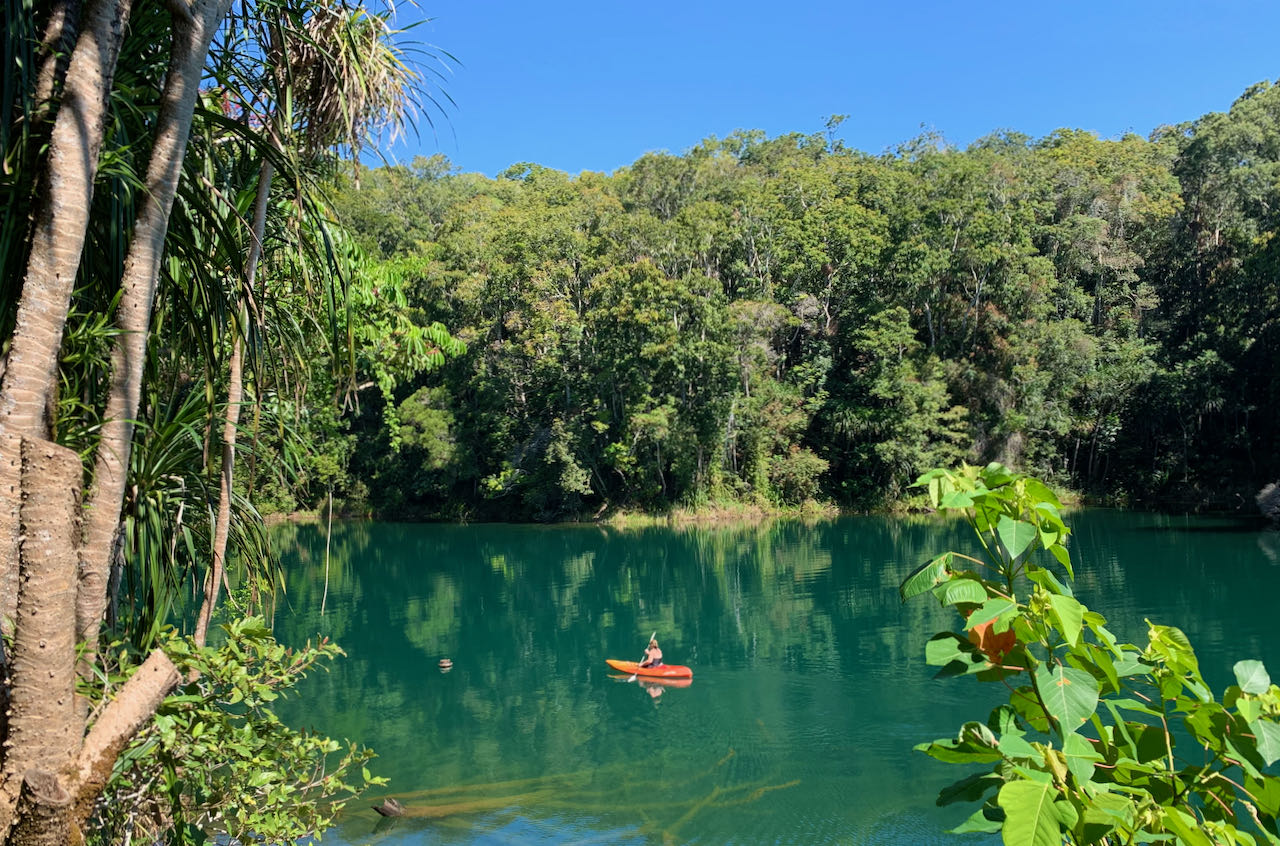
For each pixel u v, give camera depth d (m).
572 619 17.73
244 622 3.19
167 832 3.11
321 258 4.39
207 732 2.93
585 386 38.81
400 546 30.64
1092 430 37.88
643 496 38.66
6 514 2.27
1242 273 35.09
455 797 8.66
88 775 1.92
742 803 8.46
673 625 16.86
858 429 38.00
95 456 2.85
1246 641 13.33
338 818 8.06
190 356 4.28
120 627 3.80
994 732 1.62
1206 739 1.62
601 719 11.23
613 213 43.38
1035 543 1.65
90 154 2.51
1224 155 40.66
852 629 15.73
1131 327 38.62
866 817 8.09
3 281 2.88
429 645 15.56
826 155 63.38
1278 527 27.42
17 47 2.88
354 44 3.85
